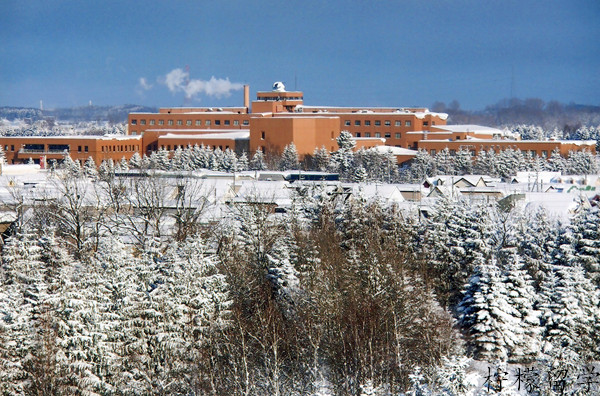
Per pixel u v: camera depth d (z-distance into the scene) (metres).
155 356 150.00
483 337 168.62
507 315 168.25
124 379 143.25
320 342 160.75
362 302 173.50
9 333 134.50
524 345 168.62
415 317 176.12
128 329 150.00
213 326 156.50
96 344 140.12
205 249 172.75
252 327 164.12
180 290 157.88
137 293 154.00
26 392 130.25
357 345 150.50
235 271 184.62
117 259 155.38
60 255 193.75
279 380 146.00
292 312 175.88
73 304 140.00
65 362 135.62
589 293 173.50
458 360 109.19
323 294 174.25
